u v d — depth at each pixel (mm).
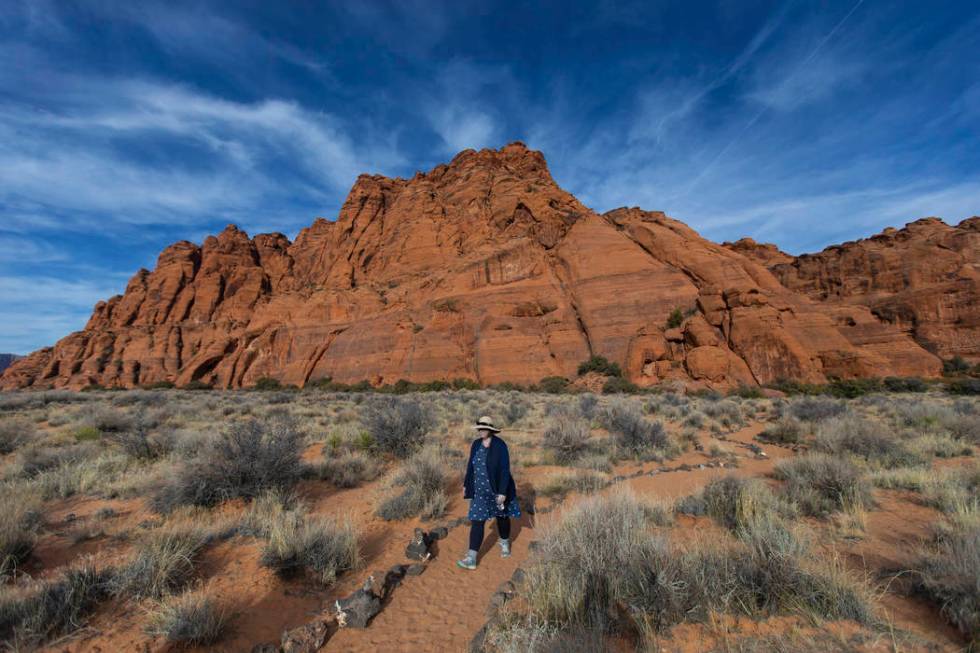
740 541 4727
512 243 67750
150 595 3936
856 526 5438
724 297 50031
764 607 3479
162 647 3326
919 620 3383
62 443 12000
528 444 12383
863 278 64062
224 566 4699
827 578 3684
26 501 6121
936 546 4707
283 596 4184
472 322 59250
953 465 8914
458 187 90062
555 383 47438
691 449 11797
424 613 4008
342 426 15203
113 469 8922
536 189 81688
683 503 6242
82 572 3951
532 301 59250
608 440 11961
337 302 75688
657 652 3016
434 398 34562
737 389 40156
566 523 4559
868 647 3033
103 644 3318
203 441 10531
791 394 39812
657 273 56750
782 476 8000
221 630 3598
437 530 5902
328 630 3670
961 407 19656
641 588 3551
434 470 7688
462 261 70000
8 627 3395
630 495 5531
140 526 5746
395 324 64812
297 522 5613
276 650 3371
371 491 7844
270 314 85125
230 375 77312
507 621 3473
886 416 18516
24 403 24188
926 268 59250
